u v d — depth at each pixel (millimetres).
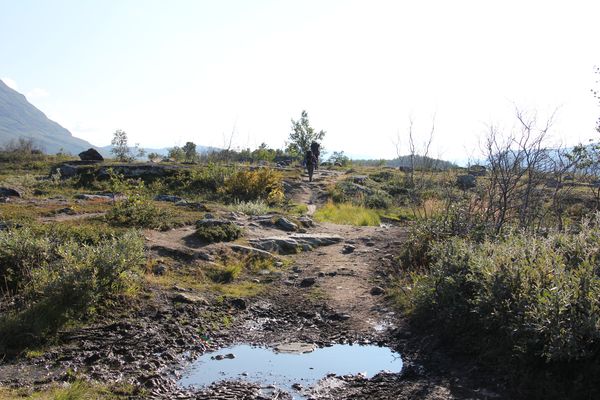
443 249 7934
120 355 5879
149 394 4930
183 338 6492
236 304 8016
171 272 8961
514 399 4633
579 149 9938
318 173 33094
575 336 4520
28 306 6605
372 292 8625
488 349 5527
